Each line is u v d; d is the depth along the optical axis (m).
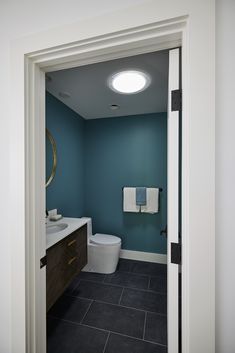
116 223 2.78
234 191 0.61
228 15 0.60
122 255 2.74
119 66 1.46
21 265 0.81
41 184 0.91
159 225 2.62
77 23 0.72
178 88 0.73
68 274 1.54
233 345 0.62
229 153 0.61
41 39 0.77
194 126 0.61
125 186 2.74
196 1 0.60
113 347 1.29
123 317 1.56
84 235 1.94
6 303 0.86
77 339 1.35
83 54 0.78
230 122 0.61
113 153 2.79
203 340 0.62
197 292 0.62
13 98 0.81
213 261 0.61
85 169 2.86
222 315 0.63
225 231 0.62
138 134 2.69
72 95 2.02
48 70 0.91
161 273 2.31
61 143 2.22
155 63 1.42
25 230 0.81
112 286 2.02
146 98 2.10
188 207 0.64
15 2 0.82
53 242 1.29
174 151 0.73
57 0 0.76
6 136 0.84
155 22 0.64
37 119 0.88
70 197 2.44
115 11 0.68
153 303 1.75
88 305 1.71
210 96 0.60
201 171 0.61
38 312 0.88
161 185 2.61
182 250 0.68
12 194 0.82
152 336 1.38
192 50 0.61
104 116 2.74
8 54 0.83
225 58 0.61
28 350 0.83
